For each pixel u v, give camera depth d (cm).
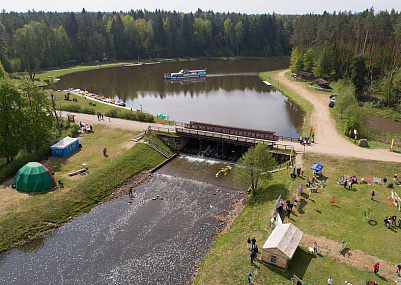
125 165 5881
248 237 3856
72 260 3697
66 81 14550
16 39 14662
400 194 4506
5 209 4416
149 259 3697
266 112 9744
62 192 4903
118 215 4572
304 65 14638
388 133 7181
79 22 19712
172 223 4369
